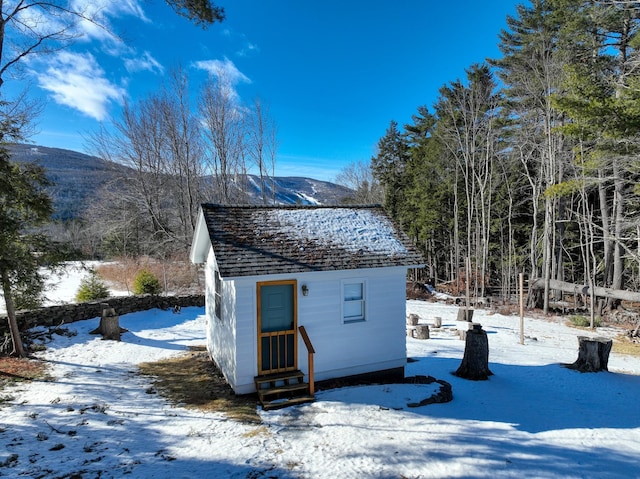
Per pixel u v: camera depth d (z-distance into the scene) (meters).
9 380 8.89
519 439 6.33
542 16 23.61
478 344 9.54
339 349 8.84
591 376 9.93
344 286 8.93
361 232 9.88
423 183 33.12
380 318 9.24
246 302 8.01
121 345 12.27
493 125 27.97
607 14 16.64
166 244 29.03
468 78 31.75
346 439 6.20
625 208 21.77
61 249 10.81
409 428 6.60
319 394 8.18
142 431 6.45
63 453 5.58
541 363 11.29
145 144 28.28
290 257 8.40
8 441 5.90
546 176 23.50
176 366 10.47
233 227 8.91
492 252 32.06
